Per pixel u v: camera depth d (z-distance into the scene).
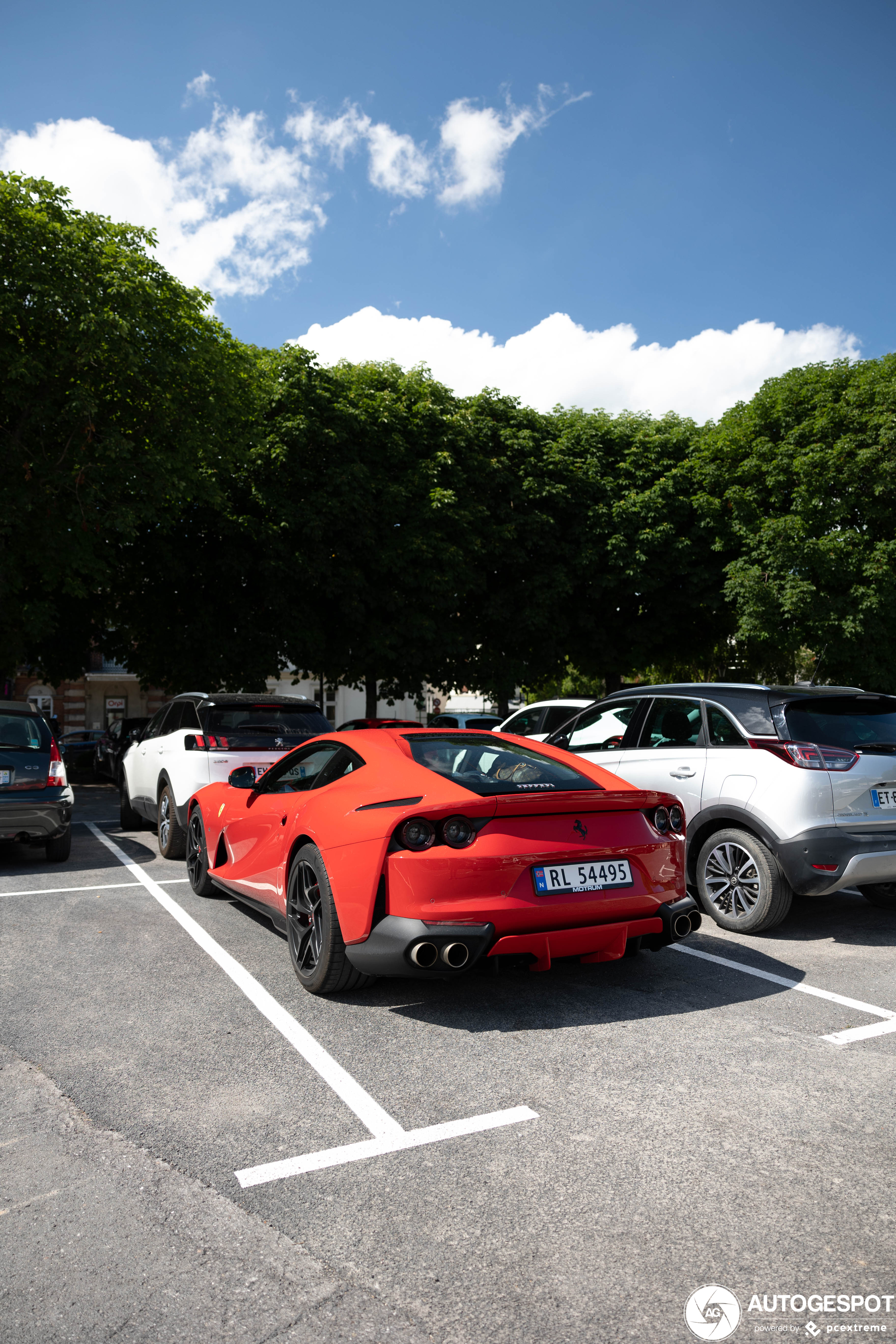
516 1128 2.90
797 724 5.50
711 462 23.66
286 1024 3.89
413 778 4.13
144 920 5.88
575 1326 1.94
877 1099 3.12
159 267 15.83
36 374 14.24
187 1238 2.27
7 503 14.27
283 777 5.28
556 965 4.70
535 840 3.84
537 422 24.55
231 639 20.33
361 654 21.38
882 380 21.31
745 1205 2.43
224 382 16.84
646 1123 2.94
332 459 20.34
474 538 21.19
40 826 7.86
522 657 23.83
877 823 5.30
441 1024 3.89
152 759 8.92
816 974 4.67
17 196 14.33
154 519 16.59
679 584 24.06
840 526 21.50
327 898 4.12
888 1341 1.89
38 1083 3.26
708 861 5.78
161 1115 2.99
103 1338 1.90
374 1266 2.15
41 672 24.09
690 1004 4.16
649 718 6.51
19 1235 2.28
